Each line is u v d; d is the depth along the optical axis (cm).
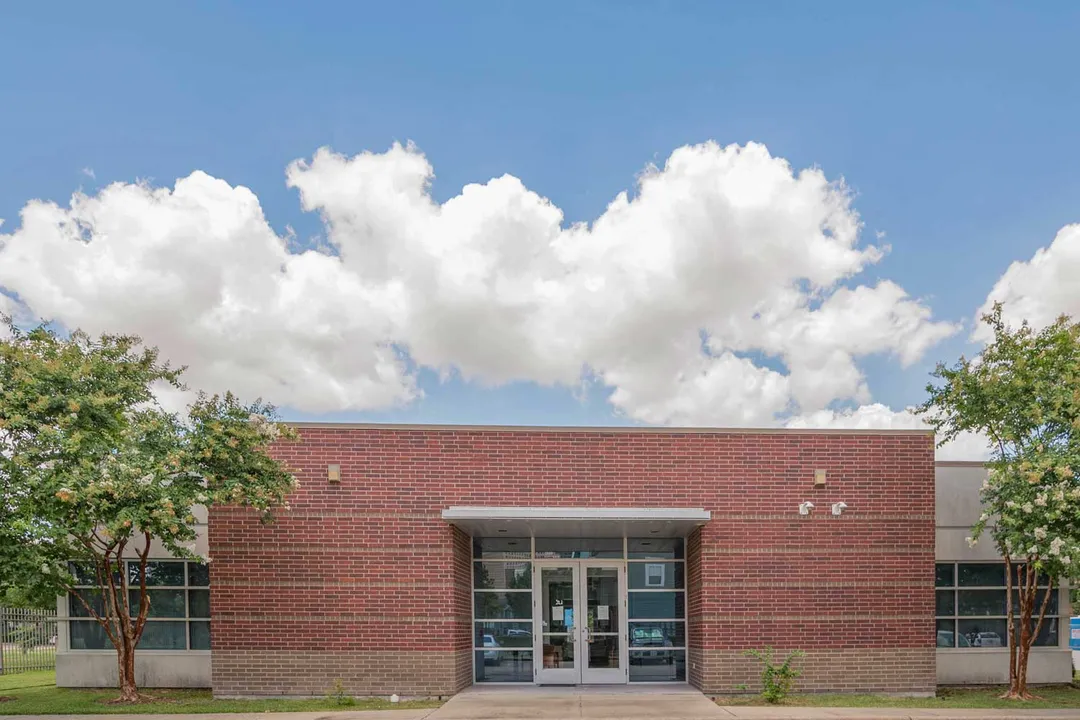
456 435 1563
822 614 1539
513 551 1708
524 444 1570
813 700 1451
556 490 1561
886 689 1523
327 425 1549
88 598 1708
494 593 1691
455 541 1545
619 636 1672
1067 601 1766
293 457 1537
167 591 1709
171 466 1340
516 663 1666
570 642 1670
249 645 1492
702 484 1569
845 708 1357
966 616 1769
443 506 1540
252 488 1381
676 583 1692
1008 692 1542
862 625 1540
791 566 1550
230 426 1409
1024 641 1530
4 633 2100
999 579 1784
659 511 1487
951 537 1786
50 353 1409
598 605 1686
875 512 1573
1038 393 1451
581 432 1578
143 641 1700
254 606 1500
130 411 1466
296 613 1501
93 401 1361
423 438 1559
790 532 1560
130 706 1394
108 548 1470
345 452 1545
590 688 1588
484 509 1473
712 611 1530
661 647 1669
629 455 1575
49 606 1582
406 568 1516
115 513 1301
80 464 1295
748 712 1307
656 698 1457
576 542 1708
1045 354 1493
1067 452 1389
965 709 1350
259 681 1484
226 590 1502
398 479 1544
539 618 1681
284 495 1480
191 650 1691
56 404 1358
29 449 1301
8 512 1304
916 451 1595
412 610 1505
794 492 1572
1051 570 1420
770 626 1530
